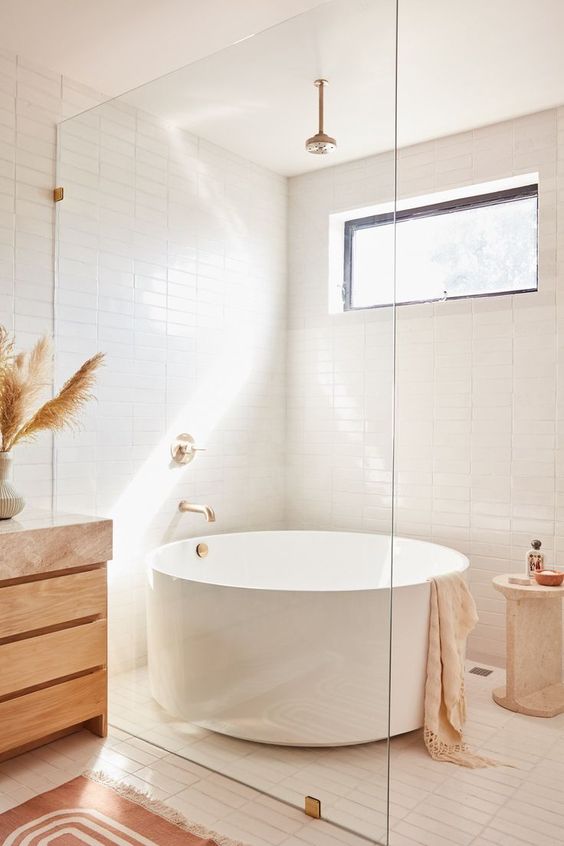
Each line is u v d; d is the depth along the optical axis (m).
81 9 2.64
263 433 2.49
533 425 3.50
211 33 2.79
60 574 2.58
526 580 3.08
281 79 2.44
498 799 2.24
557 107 3.45
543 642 3.17
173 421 2.73
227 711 2.46
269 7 2.60
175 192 2.74
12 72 2.99
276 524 2.43
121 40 2.86
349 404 2.28
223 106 2.60
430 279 3.91
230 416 2.57
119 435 2.91
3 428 2.65
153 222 2.82
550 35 2.80
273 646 2.36
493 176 3.62
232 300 2.57
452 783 2.34
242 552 2.51
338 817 2.12
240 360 2.55
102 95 3.34
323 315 2.35
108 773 2.41
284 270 2.44
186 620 2.58
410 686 2.59
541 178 3.49
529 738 2.69
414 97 3.33
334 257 2.32
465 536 3.69
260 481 2.48
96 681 2.69
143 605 2.75
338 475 2.30
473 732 2.74
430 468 3.80
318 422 2.35
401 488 3.90
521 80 3.18
